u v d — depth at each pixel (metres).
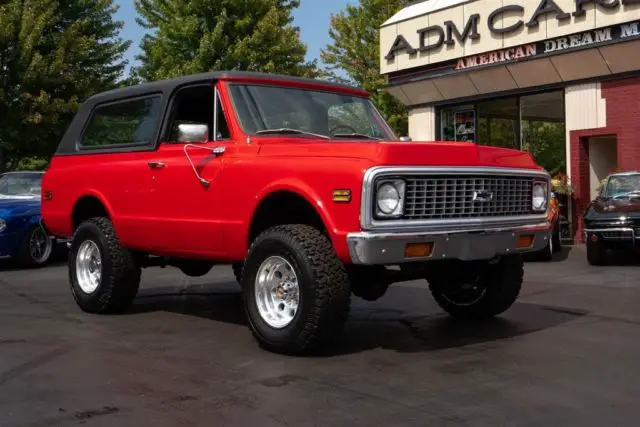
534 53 15.91
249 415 3.79
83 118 7.39
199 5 21.62
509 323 6.23
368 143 4.84
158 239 6.25
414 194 4.81
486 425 3.59
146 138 6.51
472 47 17.09
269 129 5.79
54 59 21.62
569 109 15.75
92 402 4.05
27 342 5.66
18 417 3.80
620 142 14.91
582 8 14.89
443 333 5.84
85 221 7.04
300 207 5.47
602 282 9.03
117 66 23.72
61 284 9.45
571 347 5.27
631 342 5.43
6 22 20.70
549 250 11.80
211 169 5.70
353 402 3.99
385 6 26.23
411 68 18.59
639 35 14.10
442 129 18.81
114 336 5.88
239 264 6.92
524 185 5.54
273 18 21.88
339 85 6.57
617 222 10.77
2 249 11.30
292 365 4.84
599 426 3.57
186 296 8.14
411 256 4.78
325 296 4.85
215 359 5.04
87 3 22.95
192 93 6.27
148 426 3.64
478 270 6.16
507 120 17.34
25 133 21.47
